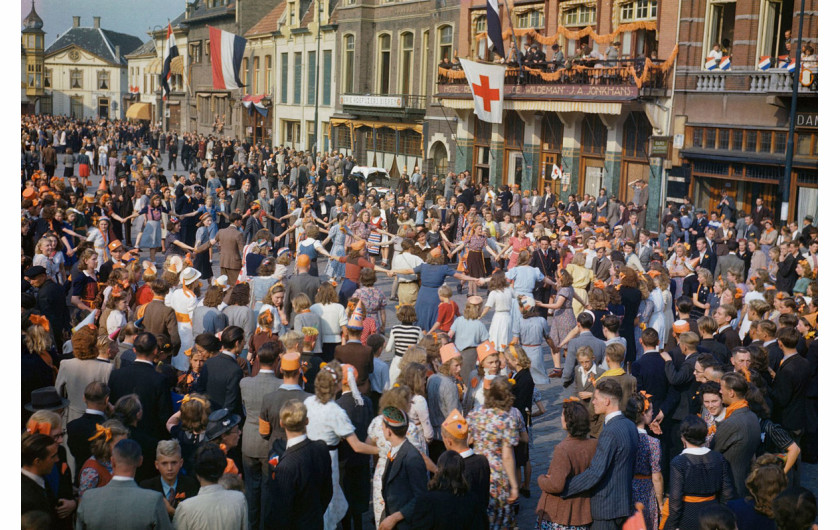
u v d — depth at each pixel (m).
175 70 69.81
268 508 6.30
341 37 47.97
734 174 24.73
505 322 11.29
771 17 24.14
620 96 27.25
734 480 7.11
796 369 8.84
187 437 6.79
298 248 15.60
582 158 31.28
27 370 7.81
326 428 6.90
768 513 5.81
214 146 46.75
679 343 8.83
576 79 29.19
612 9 29.53
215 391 7.70
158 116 72.75
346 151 48.44
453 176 33.44
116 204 23.19
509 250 17.81
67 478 6.02
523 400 8.62
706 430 6.50
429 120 40.34
